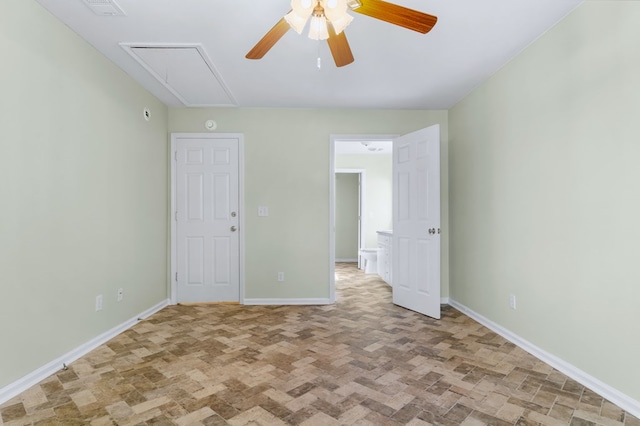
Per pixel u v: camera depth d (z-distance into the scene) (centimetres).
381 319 343
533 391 200
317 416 175
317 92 359
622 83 184
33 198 209
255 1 208
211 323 329
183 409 181
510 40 254
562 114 226
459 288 381
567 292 222
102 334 278
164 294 397
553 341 234
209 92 358
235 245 410
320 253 411
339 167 713
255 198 409
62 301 234
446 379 215
